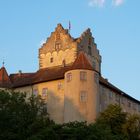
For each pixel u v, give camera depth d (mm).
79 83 100188
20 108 82625
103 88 107938
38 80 106750
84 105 98750
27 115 82250
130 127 92125
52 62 113000
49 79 105000
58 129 74500
